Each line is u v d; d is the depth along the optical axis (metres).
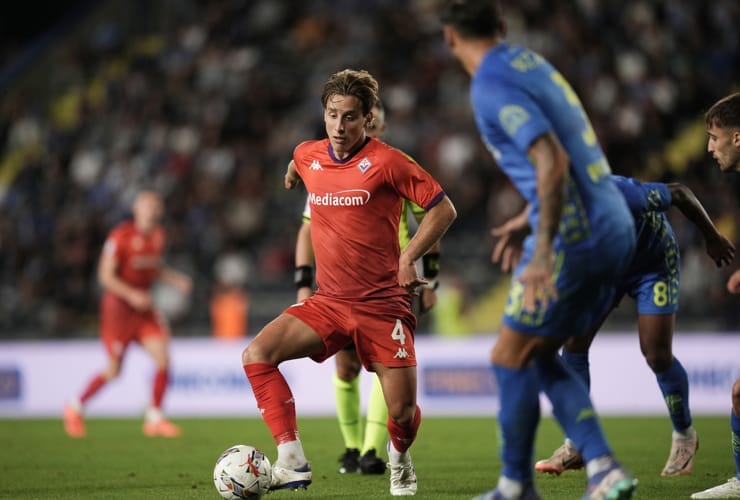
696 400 45.12
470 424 40.94
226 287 59.69
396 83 73.25
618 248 15.48
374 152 20.14
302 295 24.89
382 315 20.23
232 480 19.22
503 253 17.77
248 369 19.92
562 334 15.58
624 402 46.91
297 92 75.25
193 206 66.69
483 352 48.00
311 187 20.61
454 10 15.77
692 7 76.19
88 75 83.12
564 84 15.76
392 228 20.44
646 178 64.56
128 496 21.88
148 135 73.06
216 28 81.06
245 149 70.31
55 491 23.09
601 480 15.20
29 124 78.00
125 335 38.94
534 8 74.81
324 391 49.28
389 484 22.97
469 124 69.06
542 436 34.72
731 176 61.97
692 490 20.66
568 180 15.23
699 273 55.72
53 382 51.59
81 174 71.75
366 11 80.44
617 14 75.00
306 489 22.05
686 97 70.75
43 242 67.44
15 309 64.50
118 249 38.56
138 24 86.06
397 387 20.22
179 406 50.19
